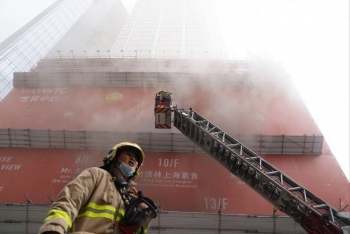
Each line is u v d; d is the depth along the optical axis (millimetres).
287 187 12000
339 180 17297
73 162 19250
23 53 54688
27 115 23312
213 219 14719
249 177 12609
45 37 63688
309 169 18266
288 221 14500
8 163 19094
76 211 2176
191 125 14586
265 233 14477
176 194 16500
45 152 20375
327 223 10062
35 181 17469
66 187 2307
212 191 16672
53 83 27484
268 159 19312
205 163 18953
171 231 14680
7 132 20906
